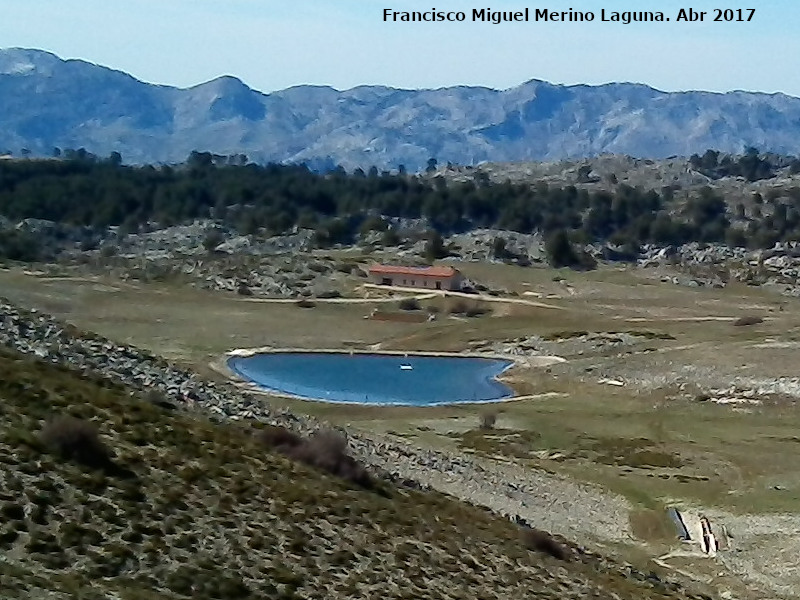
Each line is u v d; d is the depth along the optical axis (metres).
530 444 86.06
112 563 25.88
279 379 124.25
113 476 31.39
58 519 27.12
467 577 35.06
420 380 126.19
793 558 55.50
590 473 75.56
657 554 55.56
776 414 100.69
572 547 49.31
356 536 35.22
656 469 77.50
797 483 73.62
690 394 110.69
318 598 28.38
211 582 26.66
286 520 34.25
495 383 125.62
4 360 40.06
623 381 120.00
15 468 28.91
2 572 22.70
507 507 58.31
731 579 51.47
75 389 39.28
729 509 66.12
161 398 45.91
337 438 50.19
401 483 50.66
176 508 31.39
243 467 38.06
